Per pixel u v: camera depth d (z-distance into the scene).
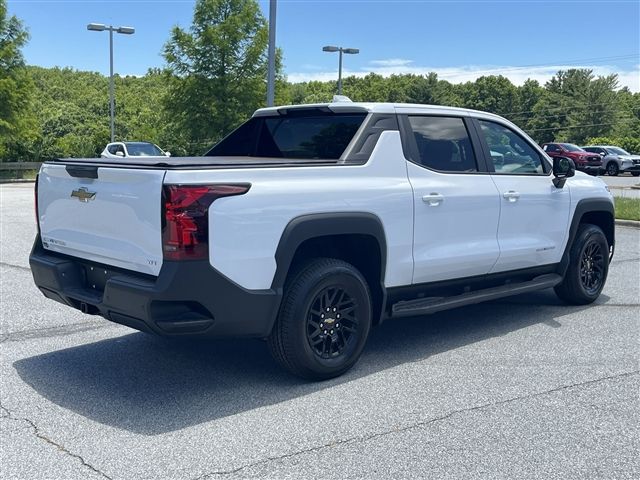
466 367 5.12
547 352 5.50
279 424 4.06
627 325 6.36
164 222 4.02
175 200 4.00
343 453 3.67
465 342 5.79
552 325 6.35
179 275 4.02
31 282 8.02
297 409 4.29
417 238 5.21
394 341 5.82
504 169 6.11
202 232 4.06
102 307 4.39
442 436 3.89
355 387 4.69
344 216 4.68
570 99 92.94
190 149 34.09
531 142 6.48
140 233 4.18
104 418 4.14
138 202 4.16
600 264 7.20
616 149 36.22
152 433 3.92
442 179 5.43
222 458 3.61
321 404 4.38
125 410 4.27
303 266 4.66
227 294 4.19
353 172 4.87
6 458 3.60
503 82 115.56
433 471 3.47
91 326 6.21
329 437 3.88
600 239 7.10
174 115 31.50
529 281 6.42
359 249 5.09
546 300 7.42
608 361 5.27
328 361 4.74
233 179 4.22
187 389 4.64
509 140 6.26
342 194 4.71
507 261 6.01
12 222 14.02
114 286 4.22
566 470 3.49
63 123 67.00
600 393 4.59
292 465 3.53
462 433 3.94
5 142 38.22
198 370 5.04
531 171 6.41
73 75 104.00
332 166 4.78
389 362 5.24
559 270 6.71
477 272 5.80
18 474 3.42
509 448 3.74
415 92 101.50
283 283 4.43
